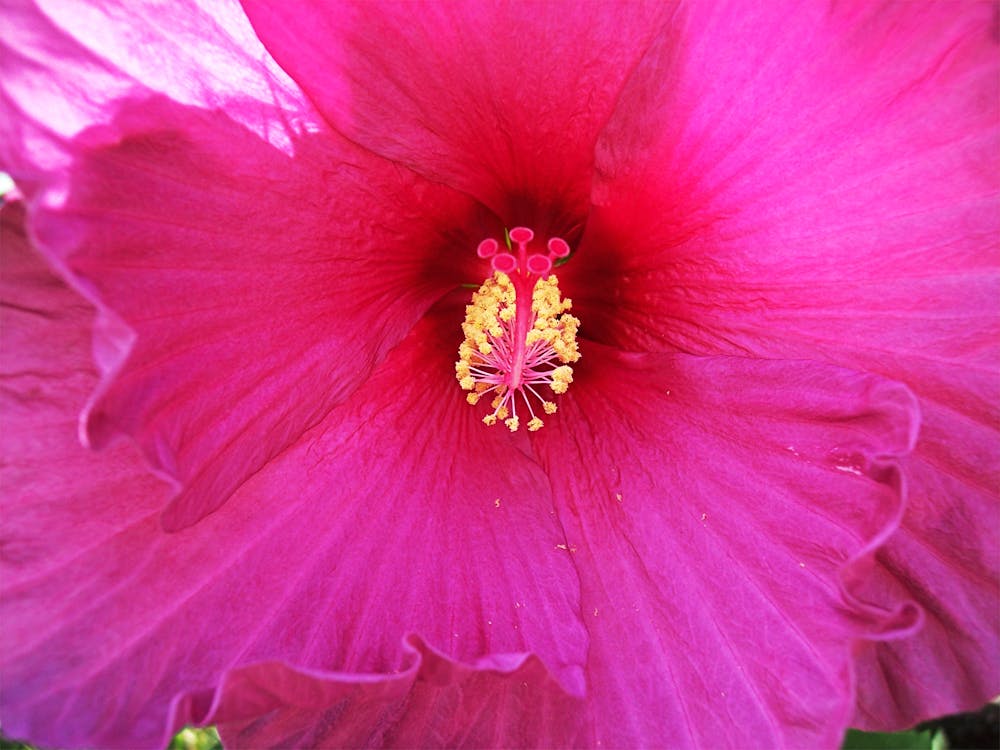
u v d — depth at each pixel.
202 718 0.10
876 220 0.12
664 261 0.13
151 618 0.11
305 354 0.12
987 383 0.12
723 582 0.12
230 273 0.11
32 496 0.11
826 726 0.11
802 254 0.12
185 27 0.11
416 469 0.13
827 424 0.12
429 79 0.12
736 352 0.13
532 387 0.14
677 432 0.13
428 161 0.12
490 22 0.11
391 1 0.11
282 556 0.12
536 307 0.14
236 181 0.11
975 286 0.12
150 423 0.10
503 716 0.12
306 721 0.12
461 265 0.14
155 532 0.11
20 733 0.10
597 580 0.13
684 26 0.11
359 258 0.13
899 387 0.11
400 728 0.12
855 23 0.11
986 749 0.22
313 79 0.11
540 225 0.14
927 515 0.12
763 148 0.12
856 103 0.11
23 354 0.11
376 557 0.12
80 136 0.10
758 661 0.12
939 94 0.11
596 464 0.13
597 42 0.12
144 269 0.10
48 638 0.11
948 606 0.12
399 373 0.13
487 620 0.12
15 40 0.09
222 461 0.11
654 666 0.12
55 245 0.09
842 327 0.12
